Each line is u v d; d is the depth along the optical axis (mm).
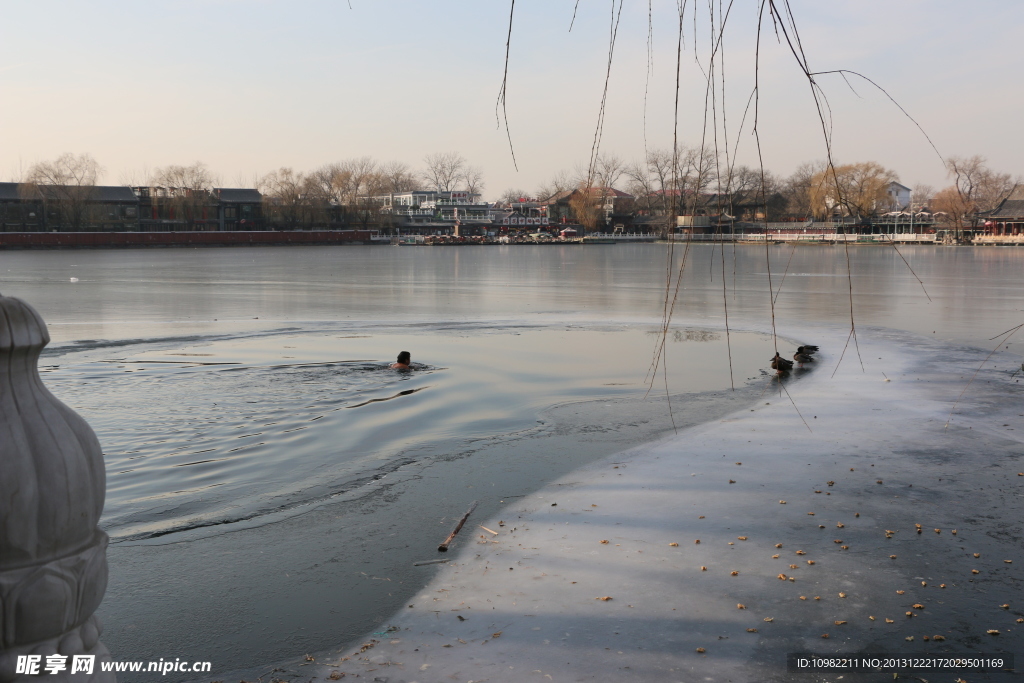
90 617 1892
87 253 103062
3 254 98188
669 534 6625
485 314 25438
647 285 39688
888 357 16344
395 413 11445
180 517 7164
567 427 10625
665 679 4324
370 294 34000
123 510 7336
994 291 34812
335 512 7312
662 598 5383
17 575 1698
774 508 7262
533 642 4770
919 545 6363
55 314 24984
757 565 5953
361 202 167875
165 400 12180
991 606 5297
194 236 133125
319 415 11250
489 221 186250
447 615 5176
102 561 1875
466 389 13211
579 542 6473
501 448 9555
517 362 15977
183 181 154750
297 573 5906
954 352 16938
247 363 15672
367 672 4441
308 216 159625
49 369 14836
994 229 136750
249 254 98562
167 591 5621
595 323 22906
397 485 8117
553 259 79500
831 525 6816
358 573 5902
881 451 9227
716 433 10203
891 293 33906
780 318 23953
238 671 4516
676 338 19719
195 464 8820
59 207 134500
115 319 23500
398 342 18859
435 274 51344
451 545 6453
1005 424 10531
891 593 5484
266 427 10523
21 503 1674
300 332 20609
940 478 8172
